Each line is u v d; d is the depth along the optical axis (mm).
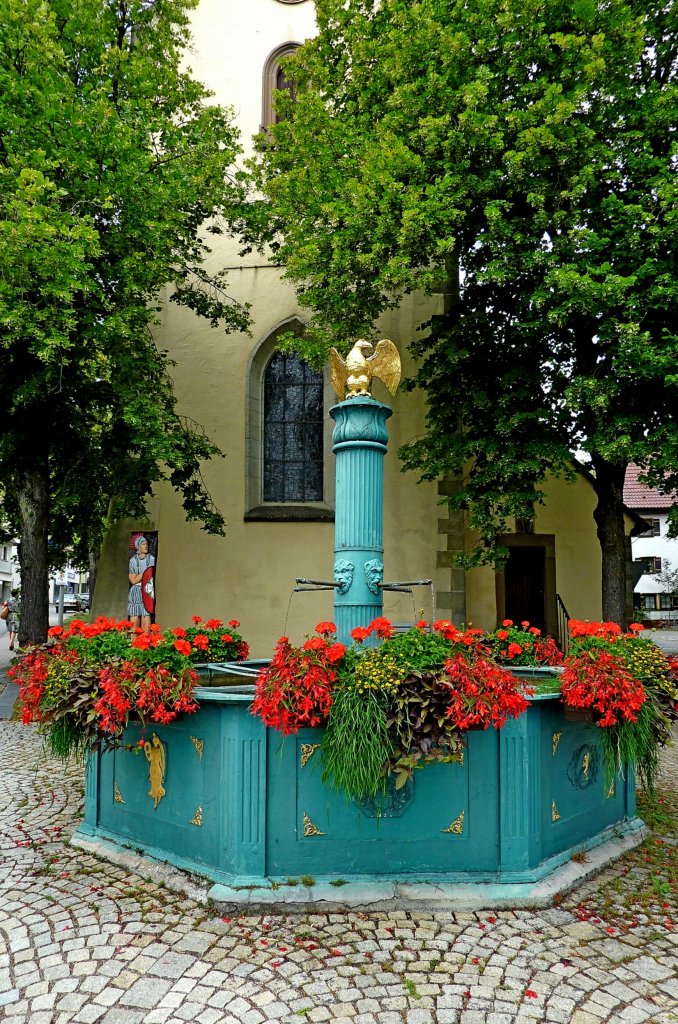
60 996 2666
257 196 12547
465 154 8117
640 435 8297
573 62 7805
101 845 4164
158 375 10883
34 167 7883
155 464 10500
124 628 4359
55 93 8281
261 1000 2637
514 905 3385
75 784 5840
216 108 10352
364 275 9023
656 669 3885
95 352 9062
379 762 3143
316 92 9891
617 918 3342
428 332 11992
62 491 11969
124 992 2693
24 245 7312
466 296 9734
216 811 3531
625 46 7789
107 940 3086
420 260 8422
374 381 12156
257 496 12367
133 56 9945
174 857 3748
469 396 9328
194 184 9891
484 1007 2604
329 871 3459
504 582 13617
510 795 3537
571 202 7895
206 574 12078
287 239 10016
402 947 3023
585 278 7219
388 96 9039
